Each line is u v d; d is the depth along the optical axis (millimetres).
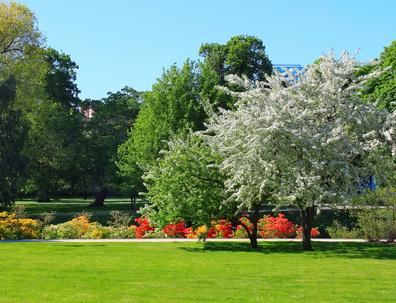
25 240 23266
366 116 19266
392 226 22594
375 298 10797
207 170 20203
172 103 37844
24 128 38906
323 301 10477
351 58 19969
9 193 37188
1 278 12969
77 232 25094
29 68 42531
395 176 19453
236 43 48875
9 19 41688
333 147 18594
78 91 62969
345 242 22766
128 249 19531
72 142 51250
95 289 11609
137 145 39344
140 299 10531
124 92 57875
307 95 19594
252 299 10602
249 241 22859
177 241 22703
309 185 17484
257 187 18609
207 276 13422
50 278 13016
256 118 18641
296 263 15930
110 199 72000
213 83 38906
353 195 18750
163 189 20406
